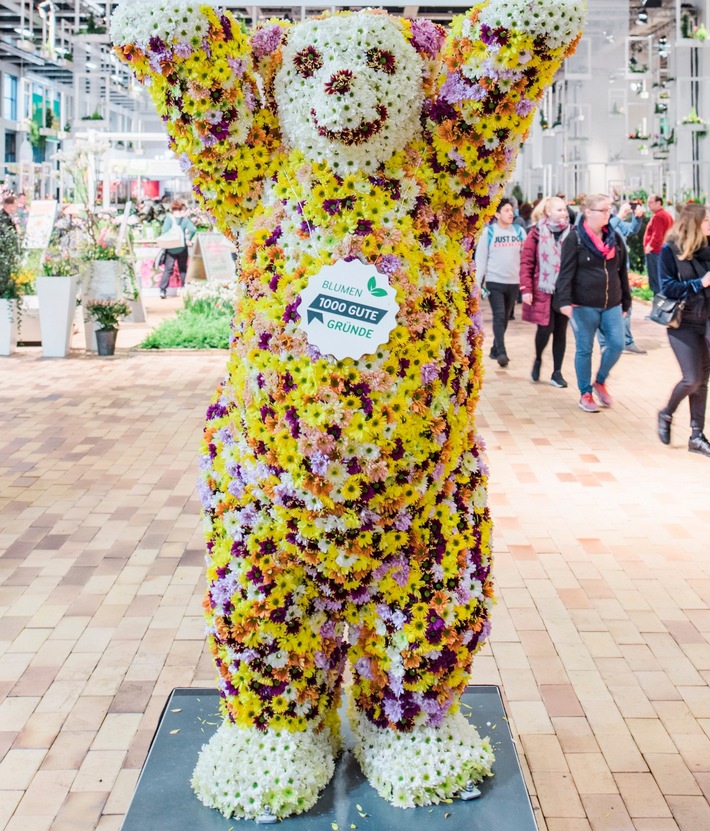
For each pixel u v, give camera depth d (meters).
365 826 2.56
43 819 2.83
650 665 3.77
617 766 3.09
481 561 2.69
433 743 2.69
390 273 2.42
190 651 3.86
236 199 2.58
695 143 19.31
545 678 3.66
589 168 19.53
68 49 23.31
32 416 8.05
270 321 2.45
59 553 4.94
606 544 5.11
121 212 21.42
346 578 2.56
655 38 21.03
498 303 10.17
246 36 2.56
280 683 2.64
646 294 16.28
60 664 3.75
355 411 2.40
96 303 11.11
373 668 2.68
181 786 2.75
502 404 8.52
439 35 2.54
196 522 5.43
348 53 2.39
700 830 2.78
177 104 2.48
